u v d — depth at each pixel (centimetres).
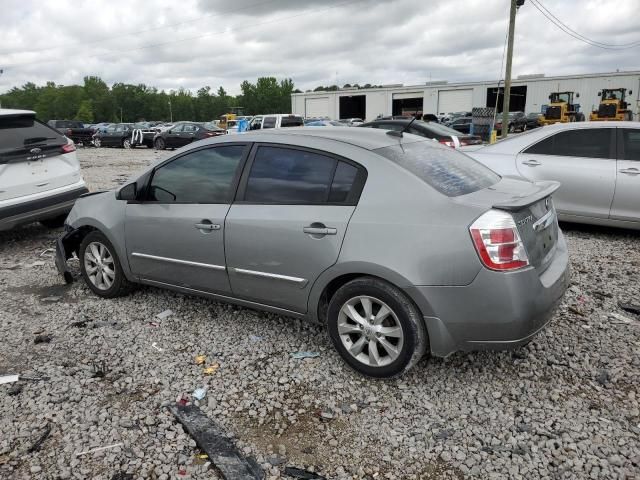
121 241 457
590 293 487
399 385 334
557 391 324
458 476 257
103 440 287
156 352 385
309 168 356
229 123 4403
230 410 313
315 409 312
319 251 338
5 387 340
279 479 257
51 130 702
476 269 295
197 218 398
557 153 698
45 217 680
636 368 350
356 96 5869
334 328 348
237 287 391
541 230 333
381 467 264
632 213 654
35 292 516
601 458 265
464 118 3503
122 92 14100
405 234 310
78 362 372
